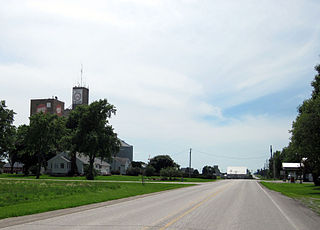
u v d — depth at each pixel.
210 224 11.12
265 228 10.75
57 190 26.36
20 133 72.75
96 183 41.16
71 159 83.56
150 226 10.56
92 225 10.82
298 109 36.88
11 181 43.25
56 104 145.12
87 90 152.50
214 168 168.38
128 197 23.89
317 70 39.94
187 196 25.03
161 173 73.25
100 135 67.94
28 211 14.11
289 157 47.19
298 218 13.44
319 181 46.34
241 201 20.98
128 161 120.38
